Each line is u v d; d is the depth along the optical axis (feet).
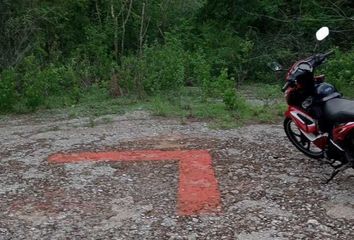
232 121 27.12
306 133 18.72
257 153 21.13
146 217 15.26
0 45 42.32
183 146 22.52
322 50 44.21
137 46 50.16
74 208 16.07
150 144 23.07
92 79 41.68
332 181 17.72
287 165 19.56
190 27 52.34
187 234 14.14
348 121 16.53
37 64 39.73
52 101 35.73
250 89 40.98
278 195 16.61
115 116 30.19
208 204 15.98
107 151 22.13
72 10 51.01
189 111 29.89
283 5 49.44
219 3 52.95
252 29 50.08
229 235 14.01
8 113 32.81
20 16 44.50
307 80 18.49
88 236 14.20
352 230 14.14
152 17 51.93
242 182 17.85
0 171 19.88
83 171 19.43
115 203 16.37
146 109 31.83
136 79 37.29
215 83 35.40
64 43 50.06
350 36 45.29
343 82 35.83
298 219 14.84
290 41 46.39
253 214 15.23
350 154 16.63
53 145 23.53
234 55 46.19
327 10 46.26
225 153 21.25
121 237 14.08
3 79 33.32
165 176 18.63
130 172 19.17
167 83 37.86
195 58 43.70
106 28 48.08
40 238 14.15
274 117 27.84
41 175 19.19
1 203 16.66
